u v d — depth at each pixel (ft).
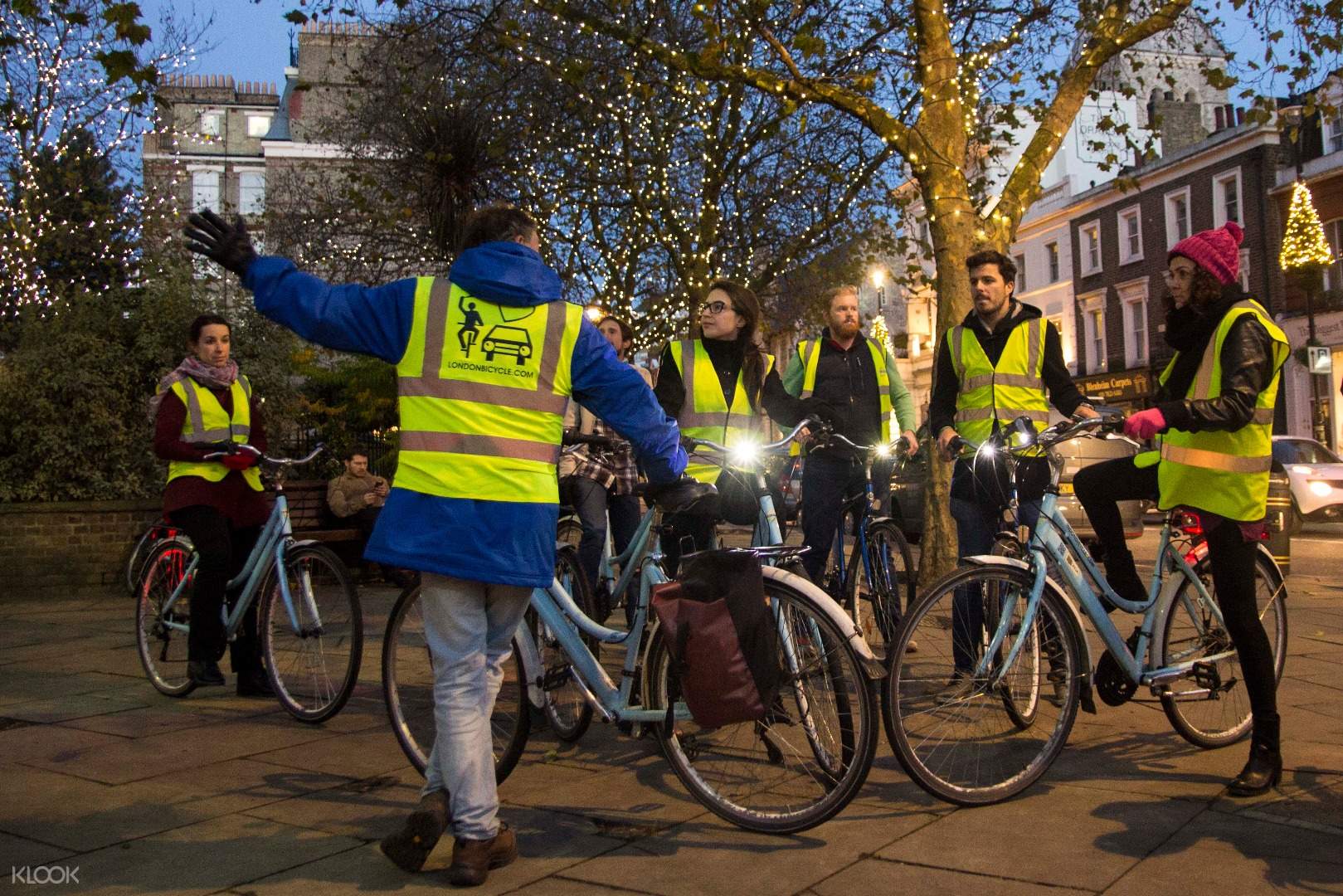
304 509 36.91
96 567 36.29
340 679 16.44
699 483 11.65
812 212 51.57
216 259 10.45
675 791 13.11
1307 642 22.13
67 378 37.11
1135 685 14.05
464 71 45.21
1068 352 132.36
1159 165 114.32
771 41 25.53
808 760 11.44
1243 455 12.73
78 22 22.52
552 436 10.88
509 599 11.11
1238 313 12.81
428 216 41.39
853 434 20.52
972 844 10.95
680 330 53.57
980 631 12.70
